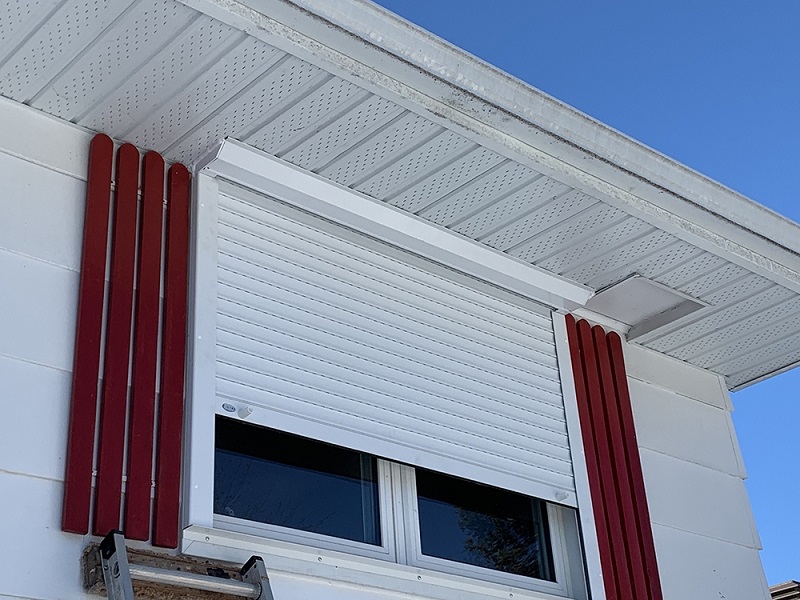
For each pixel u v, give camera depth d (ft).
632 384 12.81
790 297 12.18
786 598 19.19
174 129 9.21
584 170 10.07
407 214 10.42
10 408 7.79
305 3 8.12
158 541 7.97
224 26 8.13
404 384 10.16
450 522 10.30
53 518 7.64
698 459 13.00
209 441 8.52
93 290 8.51
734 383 14.35
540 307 11.94
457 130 9.29
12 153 8.65
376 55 8.63
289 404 9.19
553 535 11.03
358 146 9.50
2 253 8.27
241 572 8.09
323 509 9.35
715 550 12.46
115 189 9.07
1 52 8.26
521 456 10.85
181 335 8.86
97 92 8.73
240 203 9.70
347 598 8.84
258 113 9.10
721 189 10.66
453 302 11.03
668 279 11.83
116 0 7.81
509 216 10.57
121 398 8.28
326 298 9.93
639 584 11.23
